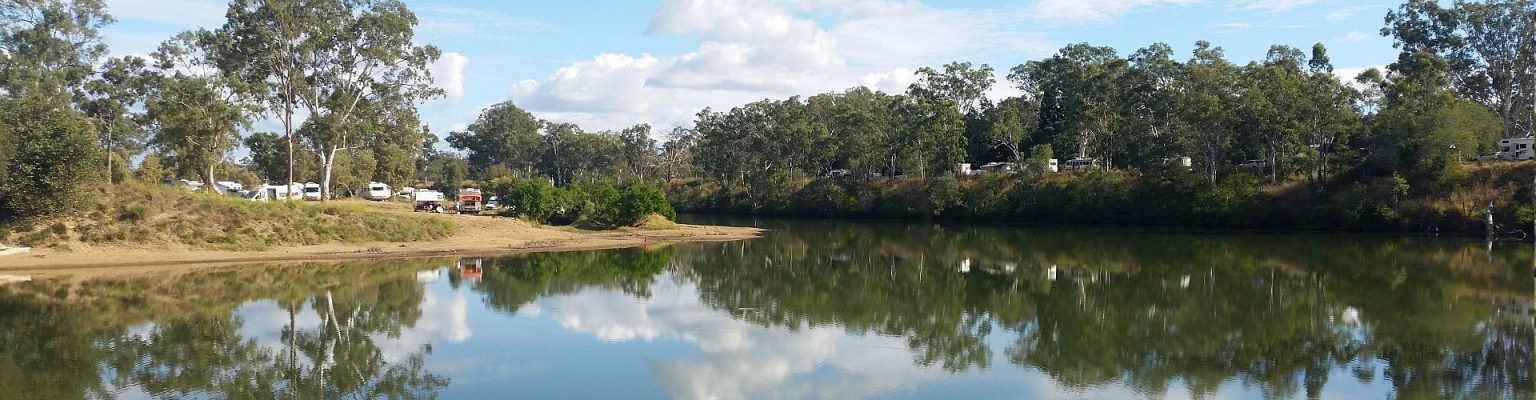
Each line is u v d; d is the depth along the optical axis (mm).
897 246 55250
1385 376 17516
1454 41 71938
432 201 68500
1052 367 18688
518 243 52000
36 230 38812
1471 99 73438
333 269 38188
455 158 154500
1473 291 30094
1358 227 58844
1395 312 25812
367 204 69875
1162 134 71812
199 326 23875
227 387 17172
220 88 60000
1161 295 30406
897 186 96062
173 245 41062
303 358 19875
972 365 19016
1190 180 67938
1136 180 75250
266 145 85750
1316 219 60500
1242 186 66750
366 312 26188
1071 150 96562
